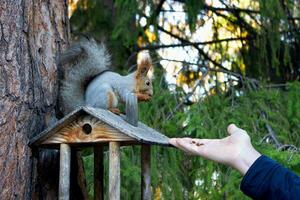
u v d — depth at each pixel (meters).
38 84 2.33
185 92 3.51
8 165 2.21
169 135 3.32
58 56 2.42
